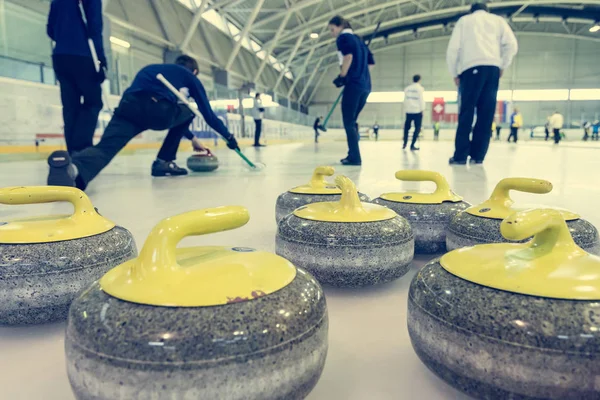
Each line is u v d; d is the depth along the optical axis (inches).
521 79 973.8
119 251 32.4
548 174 129.1
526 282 19.7
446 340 20.5
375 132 894.4
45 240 30.0
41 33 318.7
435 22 880.9
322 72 1094.4
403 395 21.9
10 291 28.6
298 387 19.3
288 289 20.3
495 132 836.0
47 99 285.4
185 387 17.1
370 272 34.4
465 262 22.6
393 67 1017.5
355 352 26.3
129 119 106.6
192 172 151.9
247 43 753.6
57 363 25.6
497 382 19.0
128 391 17.4
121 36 433.4
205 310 18.2
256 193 93.1
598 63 941.2
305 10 714.8
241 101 585.0
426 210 45.6
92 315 18.8
